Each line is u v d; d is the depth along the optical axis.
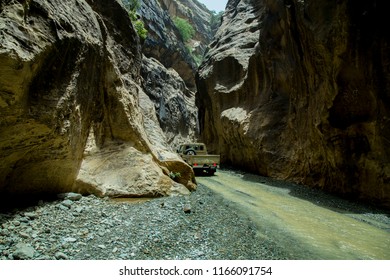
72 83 7.11
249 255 5.77
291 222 8.76
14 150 6.20
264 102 22.05
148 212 7.51
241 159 24.06
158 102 36.16
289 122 18.19
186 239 6.18
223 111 26.98
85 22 8.38
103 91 9.40
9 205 6.69
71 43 6.99
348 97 12.34
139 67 15.05
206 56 34.53
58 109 6.54
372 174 11.65
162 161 10.76
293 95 17.69
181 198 9.27
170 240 6.00
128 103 10.20
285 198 12.34
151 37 42.06
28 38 5.37
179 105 42.38
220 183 15.12
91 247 5.25
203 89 32.28
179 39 53.28
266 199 11.84
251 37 28.94
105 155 9.09
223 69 29.19
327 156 14.00
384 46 11.00
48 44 5.95
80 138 8.11
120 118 9.71
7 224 5.55
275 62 20.59
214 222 7.55
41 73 6.07
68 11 7.56
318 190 14.49
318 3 12.68
